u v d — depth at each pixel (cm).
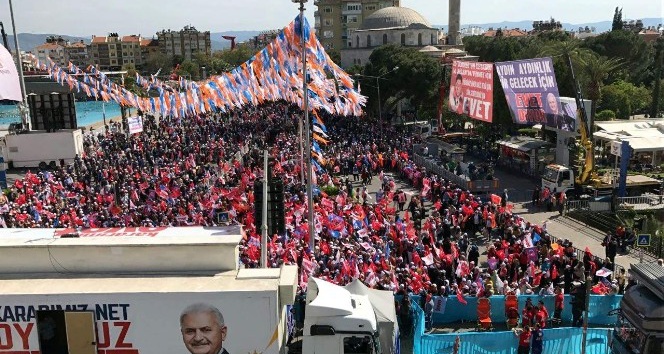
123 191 3559
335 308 1330
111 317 1219
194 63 17650
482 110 5241
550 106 4481
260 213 1803
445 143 5725
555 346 1827
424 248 2561
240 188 3584
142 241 1331
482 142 6112
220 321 1222
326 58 2723
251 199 3259
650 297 1436
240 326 1227
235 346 1236
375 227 2889
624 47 9788
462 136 6562
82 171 4434
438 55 10188
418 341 1783
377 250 2492
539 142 5053
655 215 3419
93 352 1227
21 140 5578
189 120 7544
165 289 1223
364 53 12350
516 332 1836
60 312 1213
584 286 2062
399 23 12794
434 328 2112
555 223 3631
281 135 5947
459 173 4644
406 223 3011
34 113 5741
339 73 2792
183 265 1338
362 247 2516
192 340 1225
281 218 1805
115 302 1214
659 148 4941
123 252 1327
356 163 4919
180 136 6128
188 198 3538
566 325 2128
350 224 2922
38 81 10375
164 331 1228
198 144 5525
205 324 1220
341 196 3400
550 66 4356
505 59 10375
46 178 4153
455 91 5884
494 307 2141
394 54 7894
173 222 3067
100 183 4078
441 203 3547
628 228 3156
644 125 5594
